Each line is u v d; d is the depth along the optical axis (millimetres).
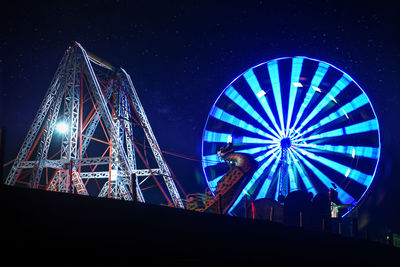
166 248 9164
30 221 7070
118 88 47031
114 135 42062
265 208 25984
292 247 13750
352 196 38688
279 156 41062
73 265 7016
